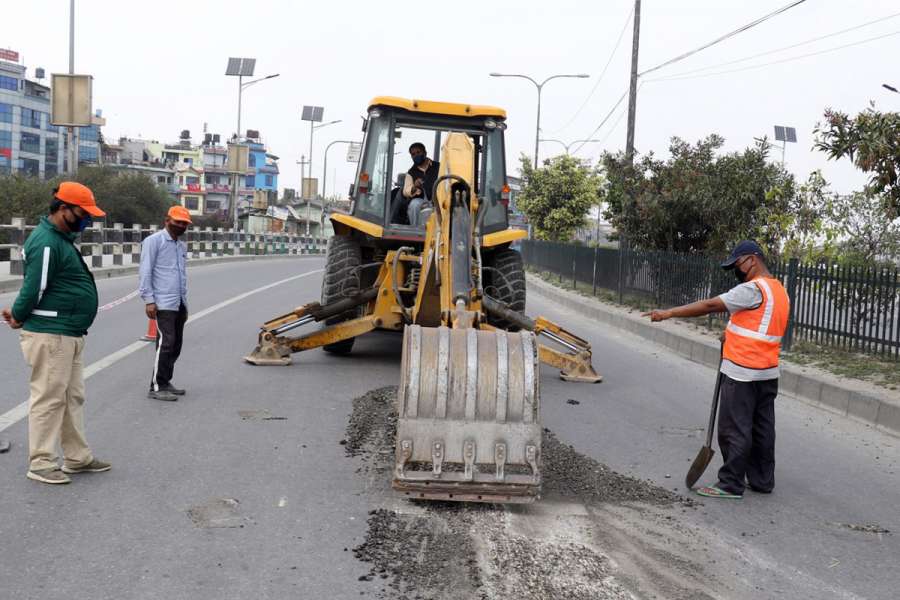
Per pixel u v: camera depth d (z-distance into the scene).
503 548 4.89
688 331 14.45
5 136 68.50
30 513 5.14
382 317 10.06
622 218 20.19
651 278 18.59
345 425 7.57
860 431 8.61
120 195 50.62
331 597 4.22
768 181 17.56
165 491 5.64
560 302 22.64
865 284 11.24
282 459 6.46
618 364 12.14
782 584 4.71
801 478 6.88
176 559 4.60
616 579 4.58
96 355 10.20
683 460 7.16
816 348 11.94
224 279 23.12
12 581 4.25
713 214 18.00
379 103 10.54
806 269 12.20
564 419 8.41
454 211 7.18
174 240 8.16
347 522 5.23
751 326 6.18
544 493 5.95
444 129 10.88
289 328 10.32
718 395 6.32
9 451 6.27
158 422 7.33
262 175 105.44
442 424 5.41
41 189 36.41
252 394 8.59
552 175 39.25
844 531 5.64
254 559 4.64
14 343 10.63
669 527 5.48
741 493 6.21
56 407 5.66
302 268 32.09
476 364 5.49
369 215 10.66
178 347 8.33
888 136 9.91
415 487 5.39
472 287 7.11
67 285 5.59
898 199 10.52
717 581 4.68
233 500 5.53
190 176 95.00
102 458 6.28
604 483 6.27
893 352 11.44
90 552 4.64
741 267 6.50
